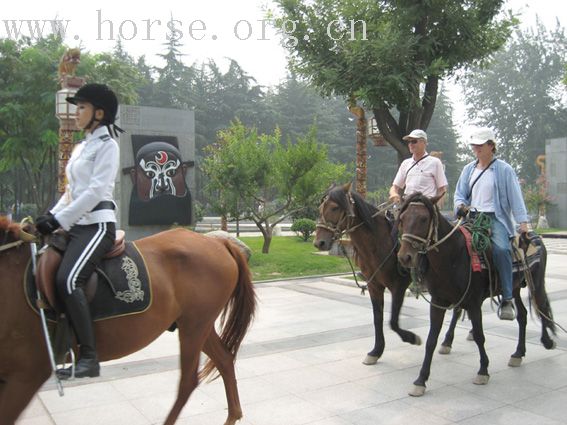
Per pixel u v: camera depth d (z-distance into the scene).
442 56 10.26
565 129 50.50
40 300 2.93
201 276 3.65
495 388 4.88
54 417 4.25
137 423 4.14
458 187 5.66
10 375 2.99
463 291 4.90
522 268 5.36
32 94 20.47
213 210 14.95
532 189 34.72
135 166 13.25
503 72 52.53
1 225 3.03
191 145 14.18
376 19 10.60
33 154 22.52
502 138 53.31
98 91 3.22
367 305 9.02
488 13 10.12
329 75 9.95
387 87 9.45
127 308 3.22
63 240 3.16
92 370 2.95
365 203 5.60
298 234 21.12
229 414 3.94
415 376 5.23
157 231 13.45
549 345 6.01
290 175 14.44
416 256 4.68
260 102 53.53
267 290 10.62
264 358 5.85
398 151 10.59
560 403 4.50
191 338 3.62
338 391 4.81
